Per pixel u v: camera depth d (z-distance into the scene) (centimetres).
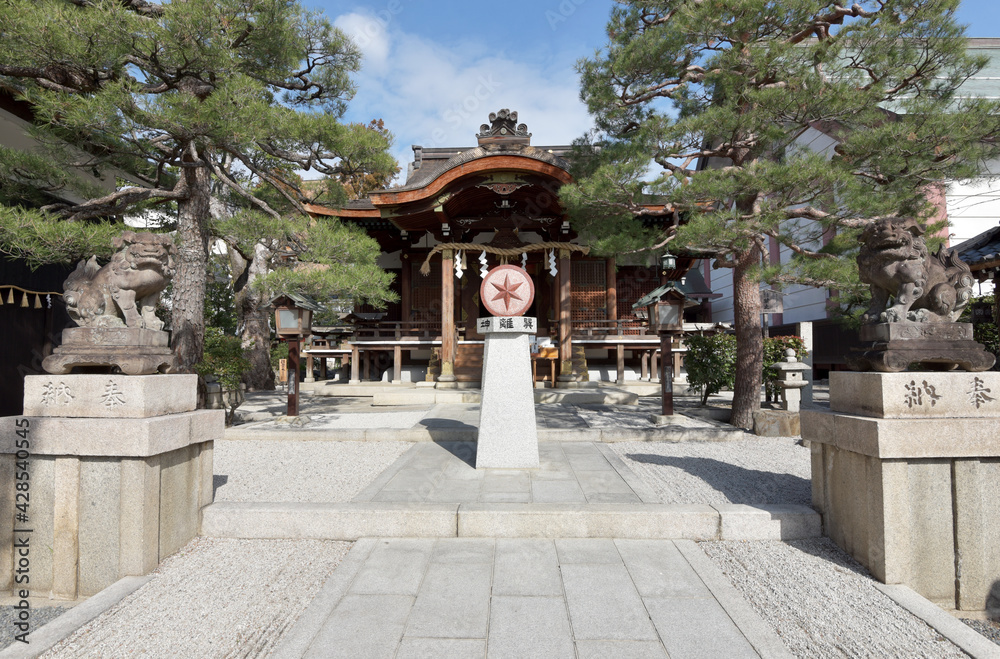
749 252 877
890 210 675
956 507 333
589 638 267
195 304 843
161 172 941
